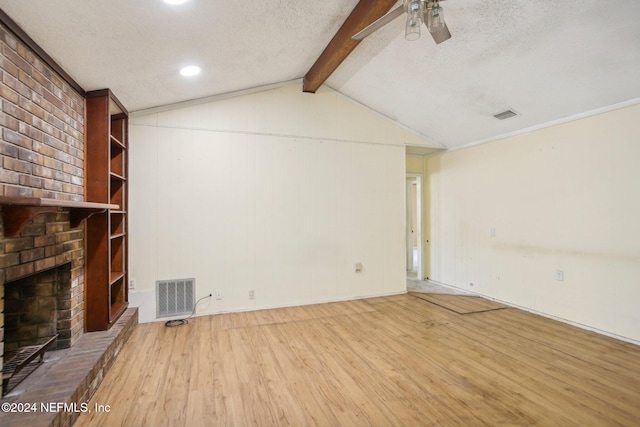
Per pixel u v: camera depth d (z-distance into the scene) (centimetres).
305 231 441
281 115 429
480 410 208
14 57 182
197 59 287
